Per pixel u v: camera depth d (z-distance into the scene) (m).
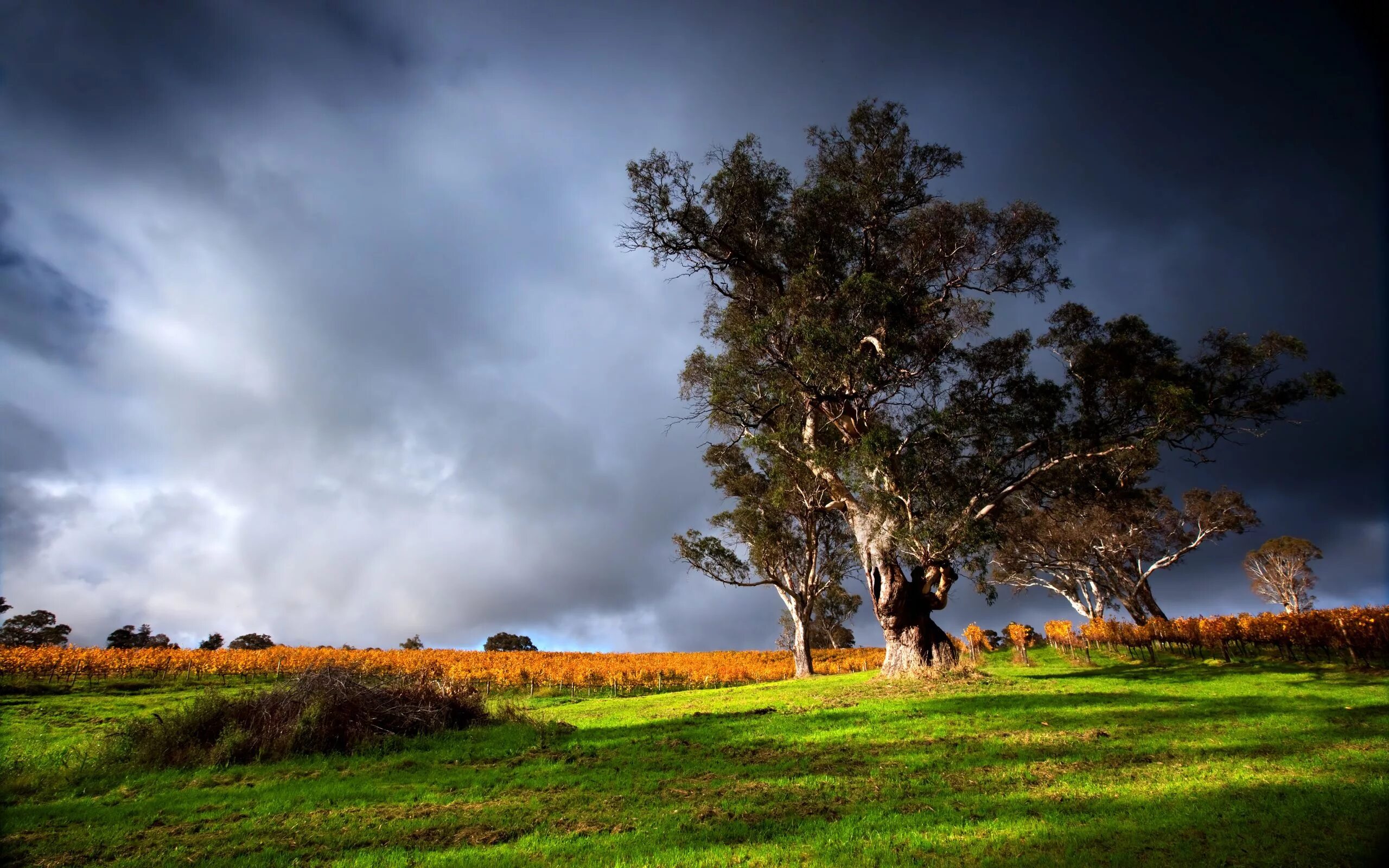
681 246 24.00
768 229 23.80
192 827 7.41
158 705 23.62
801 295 22.25
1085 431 20.78
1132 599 37.19
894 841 5.90
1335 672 18.42
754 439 22.38
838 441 23.20
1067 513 32.25
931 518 19.28
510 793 8.59
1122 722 11.74
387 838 6.73
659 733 13.26
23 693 27.44
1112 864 5.12
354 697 13.00
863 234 24.41
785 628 53.16
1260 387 20.14
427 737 13.12
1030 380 21.75
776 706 17.45
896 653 21.89
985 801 7.06
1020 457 21.77
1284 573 45.97
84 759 11.29
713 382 23.05
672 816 7.02
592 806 7.68
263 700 12.50
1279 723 10.84
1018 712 13.35
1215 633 24.80
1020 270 23.45
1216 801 6.56
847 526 36.94
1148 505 31.69
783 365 22.12
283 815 7.82
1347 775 7.31
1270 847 5.30
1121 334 22.09
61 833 7.31
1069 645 33.47
